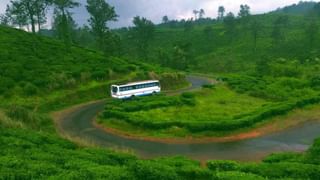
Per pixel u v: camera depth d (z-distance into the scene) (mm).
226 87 78250
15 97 58125
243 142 42250
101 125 49156
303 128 48938
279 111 52594
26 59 74438
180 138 42812
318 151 30734
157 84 69562
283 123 50312
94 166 24625
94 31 105438
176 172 24672
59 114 56344
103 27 105312
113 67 78688
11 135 32812
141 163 24297
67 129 47719
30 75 65688
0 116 38219
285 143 42000
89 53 93000
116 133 45594
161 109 54344
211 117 49594
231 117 49125
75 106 61812
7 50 78188
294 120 52125
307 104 58906
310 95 65562
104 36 106188
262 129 47094
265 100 66750
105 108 54219
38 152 27828
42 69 69812
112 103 57688
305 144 41594
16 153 27125
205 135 43500
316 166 26875
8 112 43031
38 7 98125
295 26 195500
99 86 69562
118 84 71938
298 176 25875
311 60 120188
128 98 64938
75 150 31062
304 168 26469
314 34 153500
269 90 71688
